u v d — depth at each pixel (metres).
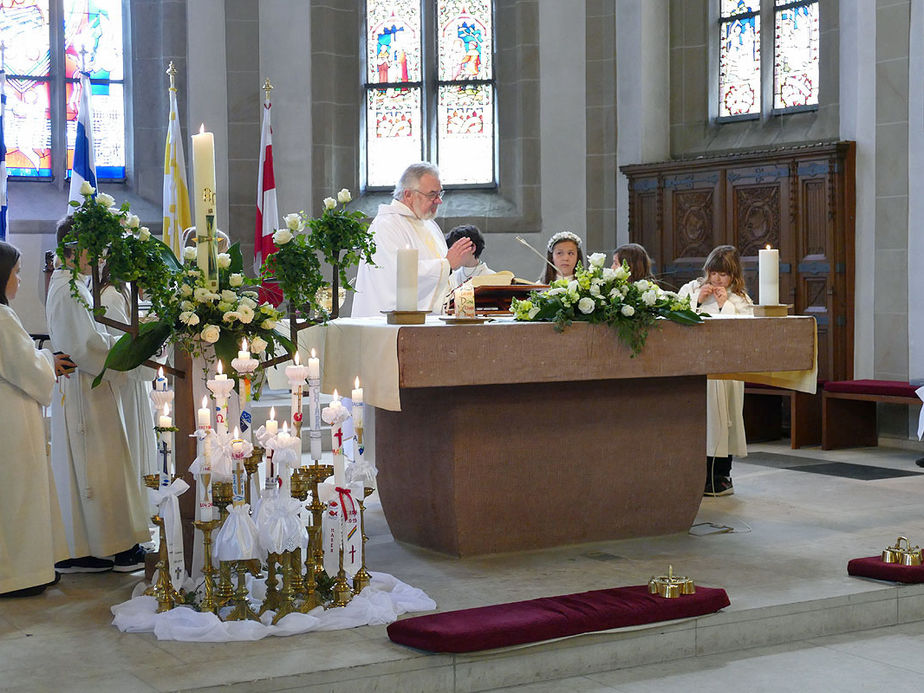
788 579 4.84
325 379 5.29
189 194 11.13
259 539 4.09
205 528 4.13
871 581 4.82
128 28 11.37
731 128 10.70
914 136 8.90
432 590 4.69
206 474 4.11
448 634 3.83
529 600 4.30
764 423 9.59
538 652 4.01
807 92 10.07
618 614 4.14
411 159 11.70
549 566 5.11
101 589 4.83
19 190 10.98
